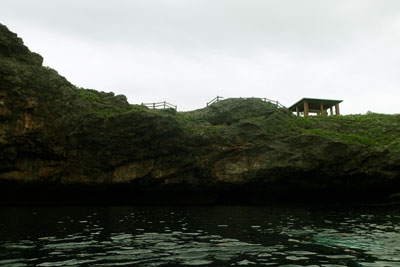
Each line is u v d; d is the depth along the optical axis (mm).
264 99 31625
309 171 25547
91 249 9570
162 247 9898
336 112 34344
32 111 22281
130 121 24422
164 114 26375
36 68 23031
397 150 24781
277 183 26766
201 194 28109
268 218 17422
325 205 26109
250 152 26547
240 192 28062
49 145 23125
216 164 26594
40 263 7949
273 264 7941
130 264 7938
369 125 29266
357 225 14680
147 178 25734
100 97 26828
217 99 32500
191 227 14164
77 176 24406
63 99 23359
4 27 22406
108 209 22297
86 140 24047
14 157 22281
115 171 25297
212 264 7941
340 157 25188
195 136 26188
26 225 14359
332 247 9914
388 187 25844
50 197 25406
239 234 12305
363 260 8359
